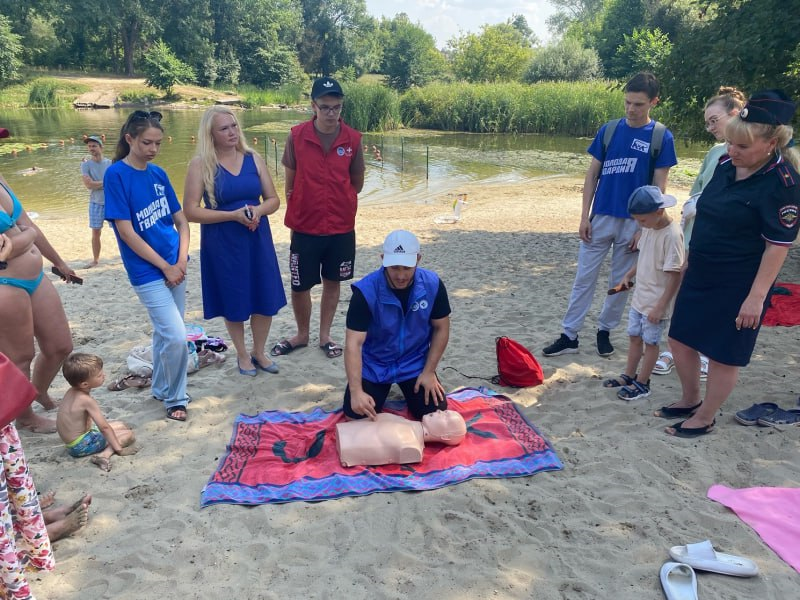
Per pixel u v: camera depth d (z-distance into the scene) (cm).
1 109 4178
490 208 1493
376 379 459
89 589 319
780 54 789
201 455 438
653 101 522
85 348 625
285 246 1070
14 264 417
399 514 371
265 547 345
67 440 426
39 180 1814
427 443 441
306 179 545
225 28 6131
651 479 398
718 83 826
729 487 388
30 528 300
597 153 549
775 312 660
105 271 925
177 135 2880
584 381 533
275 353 600
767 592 309
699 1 918
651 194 440
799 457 411
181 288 496
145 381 537
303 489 392
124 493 393
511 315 705
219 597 313
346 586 318
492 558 336
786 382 510
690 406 463
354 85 3531
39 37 5594
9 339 422
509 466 412
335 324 684
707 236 400
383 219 1363
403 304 442
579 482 397
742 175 388
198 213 495
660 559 332
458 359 587
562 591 313
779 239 370
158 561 336
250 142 2745
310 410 500
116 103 4622
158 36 5850
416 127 3694
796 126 837
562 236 1134
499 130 3469
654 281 468
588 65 4850
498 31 5831
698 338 418
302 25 7612
